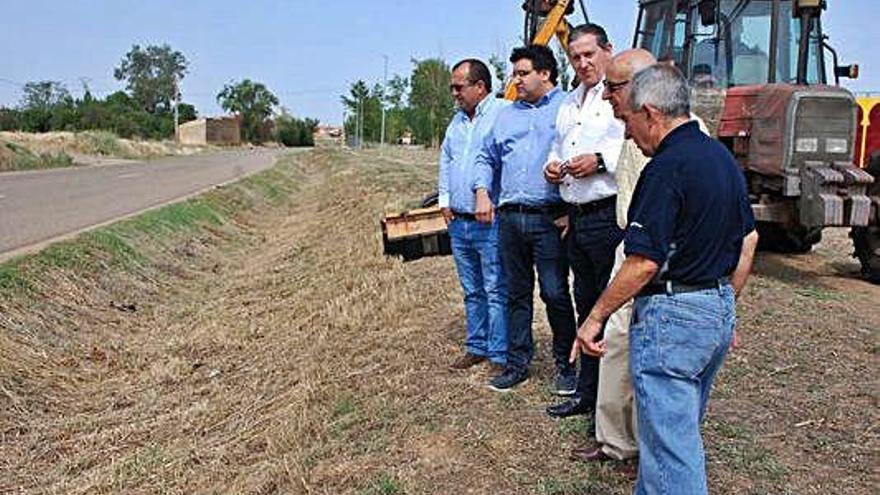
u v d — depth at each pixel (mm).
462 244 5871
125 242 12219
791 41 9383
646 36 10562
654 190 3139
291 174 35781
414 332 7227
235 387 7293
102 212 15734
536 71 5062
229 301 10875
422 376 6016
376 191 19688
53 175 27750
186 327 9594
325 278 10750
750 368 5758
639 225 3141
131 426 6621
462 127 5785
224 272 13281
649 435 3258
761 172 8766
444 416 5164
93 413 7008
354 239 13070
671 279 3188
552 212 5078
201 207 17812
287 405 6258
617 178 4215
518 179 5109
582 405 4891
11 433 6445
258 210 22203
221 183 24375
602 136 4504
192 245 14391
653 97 3209
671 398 3205
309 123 108000
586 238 4652
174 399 7227
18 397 6918
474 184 5594
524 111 5129
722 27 9430
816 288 8664
